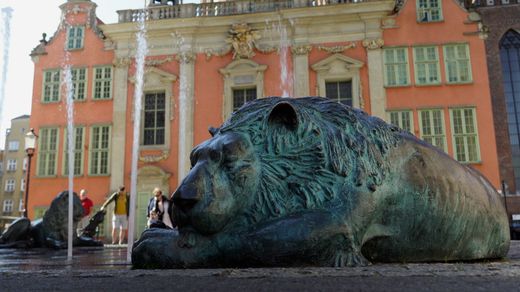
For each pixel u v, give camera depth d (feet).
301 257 6.10
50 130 78.43
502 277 4.39
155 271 5.32
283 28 75.10
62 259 14.33
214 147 6.72
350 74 72.79
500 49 84.38
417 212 7.46
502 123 79.61
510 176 76.74
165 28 77.15
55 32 82.53
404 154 7.69
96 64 79.51
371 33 73.51
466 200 8.17
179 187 6.47
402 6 74.38
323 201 6.53
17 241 27.73
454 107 70.95
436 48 73.05
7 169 219.20
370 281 4.19
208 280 4.42
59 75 80.59
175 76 75.97
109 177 74.74
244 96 75.61
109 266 9.30
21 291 4.13
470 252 8.32
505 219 9.40
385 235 7.09
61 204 28.12
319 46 74.18
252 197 6.65
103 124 76.84
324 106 7.57
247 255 6.24
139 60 77.20
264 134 7.06
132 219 40.19
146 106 76.89
